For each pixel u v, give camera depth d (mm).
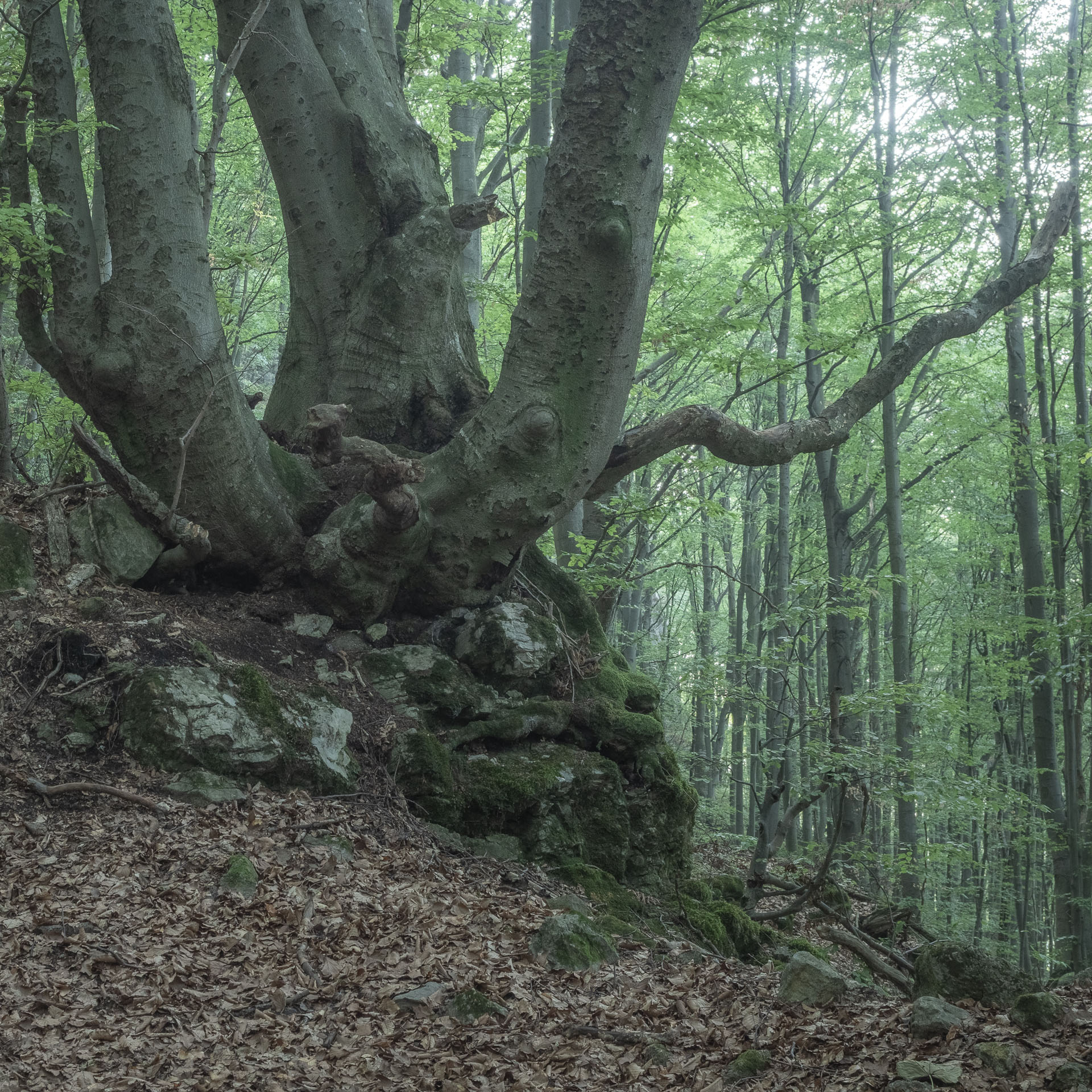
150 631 6727
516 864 6746
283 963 4695
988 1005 4637
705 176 13531
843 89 16266
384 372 8617
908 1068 3611
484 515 7625
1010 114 13836
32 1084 3607
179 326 7039
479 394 8938
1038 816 13914
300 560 7734
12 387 10383
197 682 6340
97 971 4379
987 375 18766
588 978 4973
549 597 8844
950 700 15078
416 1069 3963
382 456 6734
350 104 8883
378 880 5648
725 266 17609
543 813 7191
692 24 6910
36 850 5250
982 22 14320
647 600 26891
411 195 8883
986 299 9859
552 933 5195
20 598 6715
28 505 7629
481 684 7707
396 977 4652
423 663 7551
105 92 6961
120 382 7008
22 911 4727
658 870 7723
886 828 22047
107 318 7059
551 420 7332
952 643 23266
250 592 7766
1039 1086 3461
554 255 7148
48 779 5750
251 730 6285
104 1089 3629
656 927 6785
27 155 7520
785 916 8703
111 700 6223
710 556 27812
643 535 15375
